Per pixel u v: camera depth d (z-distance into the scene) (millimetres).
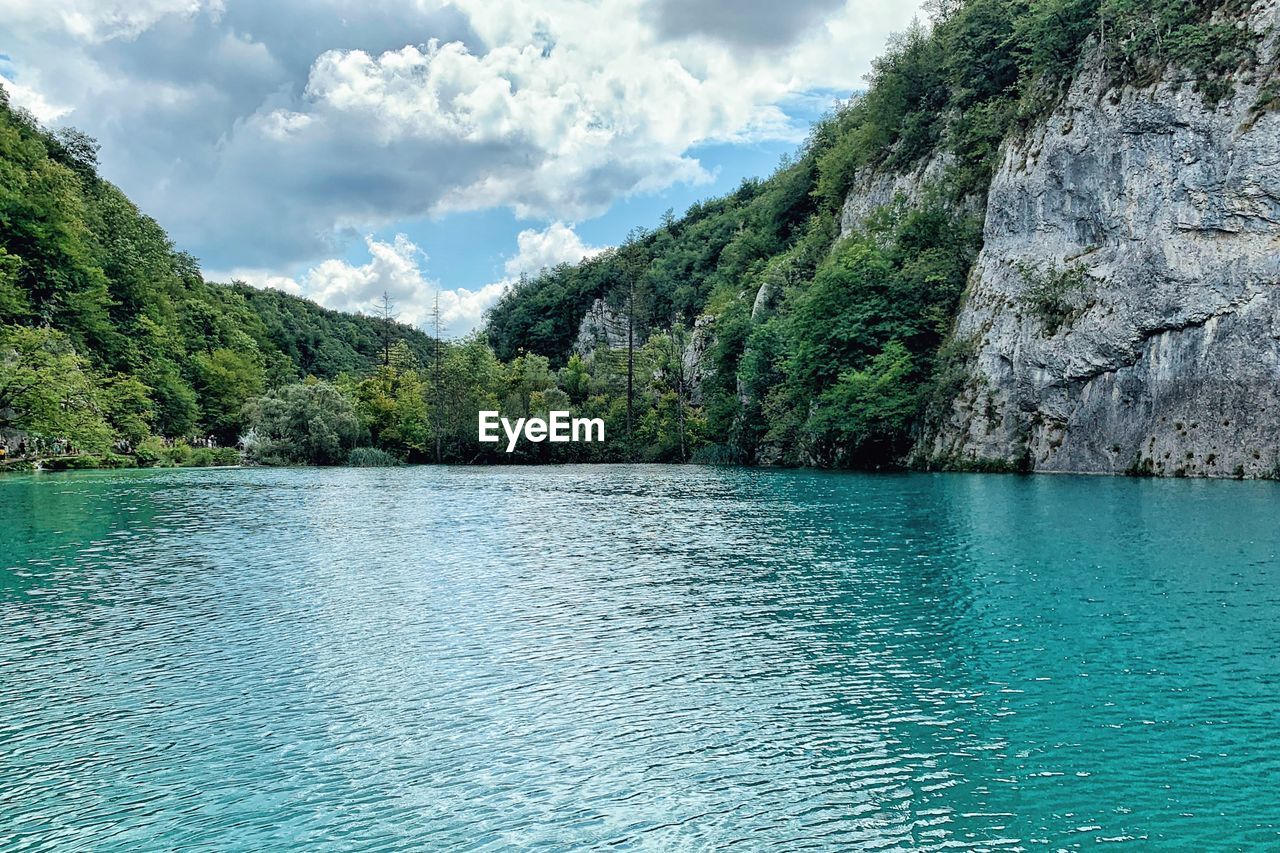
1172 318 37125
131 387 66438
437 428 92750
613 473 63969
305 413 80562
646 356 111812
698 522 28594
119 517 30297
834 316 55094
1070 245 42906
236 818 8102
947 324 50719
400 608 15930
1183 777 8758
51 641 13750
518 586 17938
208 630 14422
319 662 12664
